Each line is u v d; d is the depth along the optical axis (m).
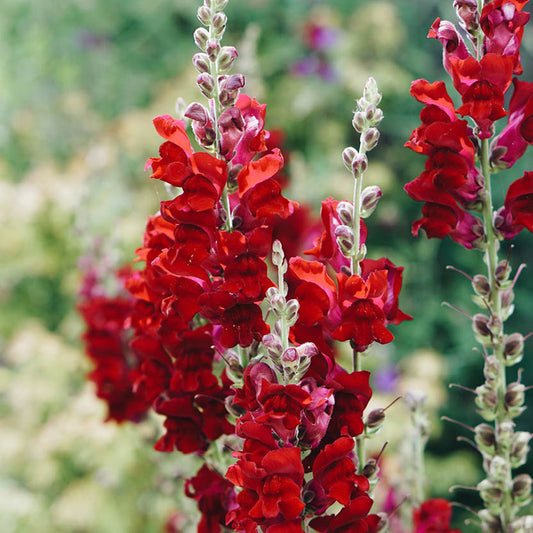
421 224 0.82
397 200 2.46
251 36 1.10
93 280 1.28
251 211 0.76
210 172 0.75
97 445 1.62
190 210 0.75
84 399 1.70
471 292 2.40
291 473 0.73
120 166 2.08
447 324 2.38
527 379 2.33
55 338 1.92
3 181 2.10
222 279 0.77
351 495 0.76
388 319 0.78
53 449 1.67
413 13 2.76
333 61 2.46
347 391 0.76
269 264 1.07
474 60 0.78
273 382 0.75
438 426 2.06
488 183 0.82
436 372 2.03
